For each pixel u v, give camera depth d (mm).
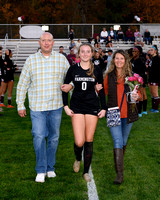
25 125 7629
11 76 9930
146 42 25438
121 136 4043
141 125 7445
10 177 4238
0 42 25766
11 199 3582
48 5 44750
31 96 4055
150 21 48188
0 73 8828
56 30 26688
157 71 8734
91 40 24734
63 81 4148
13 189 3838
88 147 4023
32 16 44281
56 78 4031
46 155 4227
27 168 4586
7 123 7867
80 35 26797
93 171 4426
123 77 4020
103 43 24594
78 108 3961
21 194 3703
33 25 26781
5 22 43719
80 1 47500
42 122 4004
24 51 24969
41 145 3988
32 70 3982
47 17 44875
